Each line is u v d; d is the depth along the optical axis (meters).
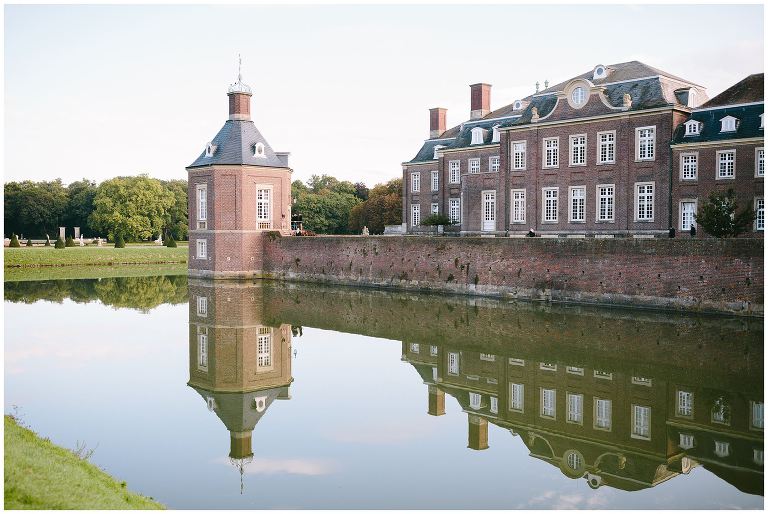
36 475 10.30
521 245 37.09
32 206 103.44
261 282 50.19
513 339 26.75
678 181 40.28
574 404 18.48
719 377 20.53
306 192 124.25
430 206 70.12
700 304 30.22
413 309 35.12
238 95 52.97
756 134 37.06
